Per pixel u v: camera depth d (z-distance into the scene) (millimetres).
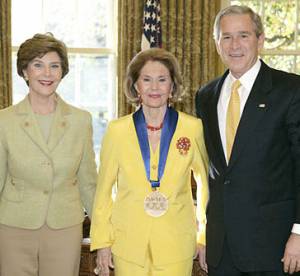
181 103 5156
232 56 2303
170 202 2299
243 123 2252
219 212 2342
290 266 2197
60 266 2518
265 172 2232
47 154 2457
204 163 2428
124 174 2334
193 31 5145
